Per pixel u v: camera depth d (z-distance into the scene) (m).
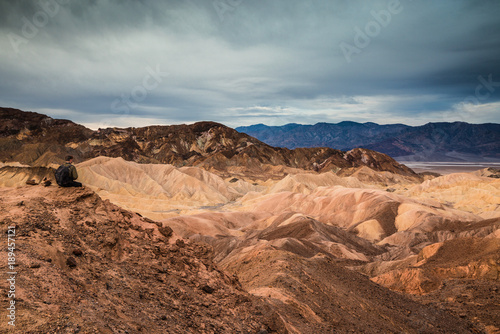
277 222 107.50
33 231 12.32
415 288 46.50
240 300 15.80
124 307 11.06
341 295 28.50
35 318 8.37
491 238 54.19
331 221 124.25
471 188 153.38
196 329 12.07
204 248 17.94
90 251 13.03
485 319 34.09
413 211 110.88
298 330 18.98
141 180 187.00
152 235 16.44
